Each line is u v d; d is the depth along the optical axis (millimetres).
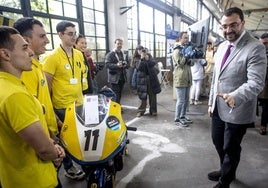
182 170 2305
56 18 4531
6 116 864
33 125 889
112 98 1871
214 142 1982
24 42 951
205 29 3318
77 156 1280
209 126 3639
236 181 2086
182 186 2031
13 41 904
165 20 9734
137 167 2373
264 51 1550
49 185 1043
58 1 4590
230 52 1683
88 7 5469
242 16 1591
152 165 2416
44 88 1475
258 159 2498
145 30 8273
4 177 972
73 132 1374
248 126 1711
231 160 1782
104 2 5992
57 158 1057
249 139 3059
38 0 4086
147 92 4152
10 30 910
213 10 11703
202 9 15531
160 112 4496
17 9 3660
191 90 5051
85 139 1309
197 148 2826
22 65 940
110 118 1444
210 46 5363
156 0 8352
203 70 4961
